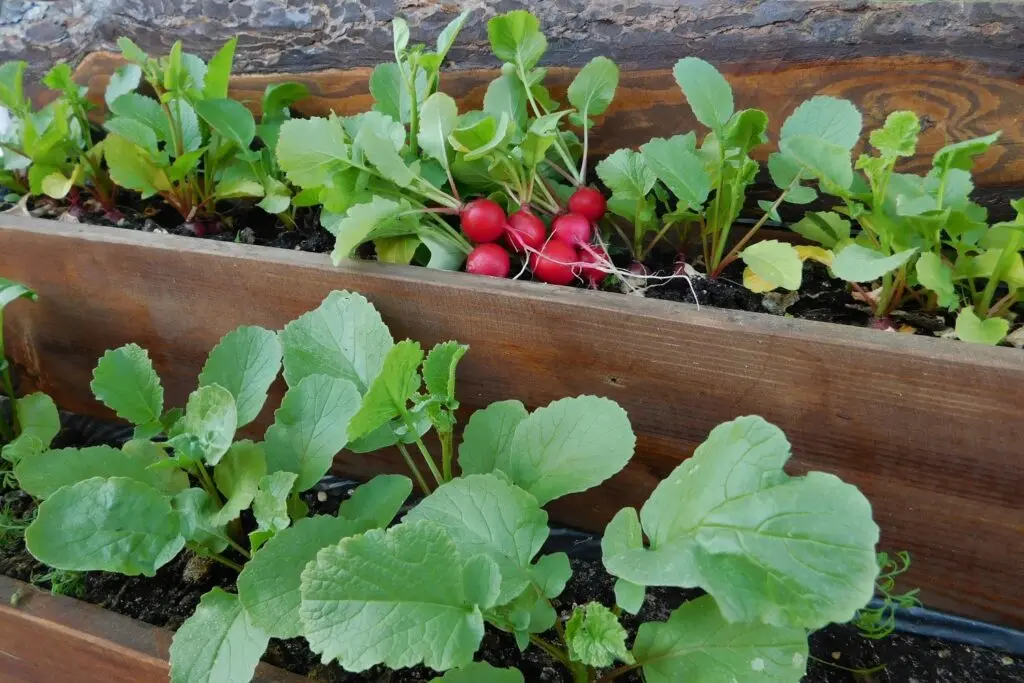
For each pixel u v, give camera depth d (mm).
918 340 434
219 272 562
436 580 397
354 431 443
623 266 582
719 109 512
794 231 583
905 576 505
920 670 485
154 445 536
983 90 529
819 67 551
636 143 610
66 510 462
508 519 434
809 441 478
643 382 496
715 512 371
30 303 640
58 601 509
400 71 580
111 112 710
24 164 664
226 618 448
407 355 436
